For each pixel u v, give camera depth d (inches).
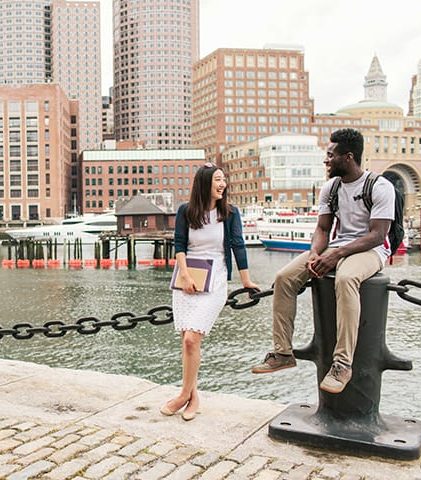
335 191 162.1
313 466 144.4
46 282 1647.4
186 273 175.2
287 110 6692.9
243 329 911.0
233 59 6594.5
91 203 5191.9
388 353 157.1
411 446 147.0
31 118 5012.3
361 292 152.7
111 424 174.1
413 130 7032.5
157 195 2874.0
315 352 163.0
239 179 5398.6
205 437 163.3
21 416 181.5
